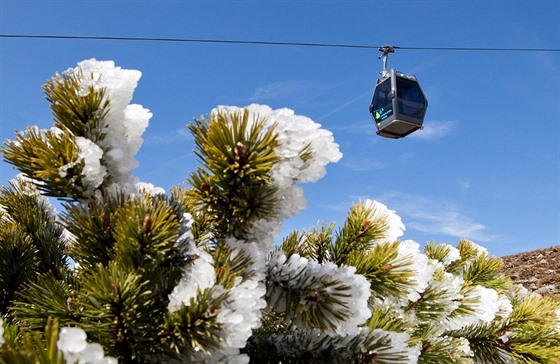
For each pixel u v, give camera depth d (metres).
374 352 1.99
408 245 2.73
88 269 1.73
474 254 4.42
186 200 1.98
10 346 1.31
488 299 3.28
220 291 1.57
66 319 1.71
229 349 1.58
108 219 1.74
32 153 1.73
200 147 1.75
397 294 2.28
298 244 2.46
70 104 1.70
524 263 17.41
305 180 1.80
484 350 3.38
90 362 1.12
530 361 3.27
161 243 1.64
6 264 2.44
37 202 2.92
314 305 1.86
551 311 3.63
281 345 2.09
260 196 1.76
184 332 1.55
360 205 2.67
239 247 1.82
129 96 1.77
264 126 1.72
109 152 1.74
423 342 2.69
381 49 11.52
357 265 2.27
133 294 1.56
